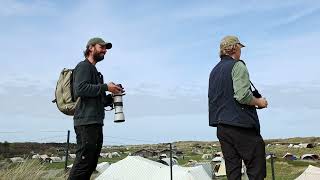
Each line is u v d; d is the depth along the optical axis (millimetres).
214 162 66500
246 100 4523
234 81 4605
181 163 92750
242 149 4602
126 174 37719
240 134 4602
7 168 8594
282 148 138250
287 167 71125
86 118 5160
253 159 4586
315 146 139375
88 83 5172
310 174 42625
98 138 5250
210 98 4918
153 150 70000
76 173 5184
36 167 8875
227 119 4637
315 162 85500
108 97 5473
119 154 90750
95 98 5246
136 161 38562
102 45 5434
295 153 123188
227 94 4684
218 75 4809
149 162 39875
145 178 37781
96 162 5336
